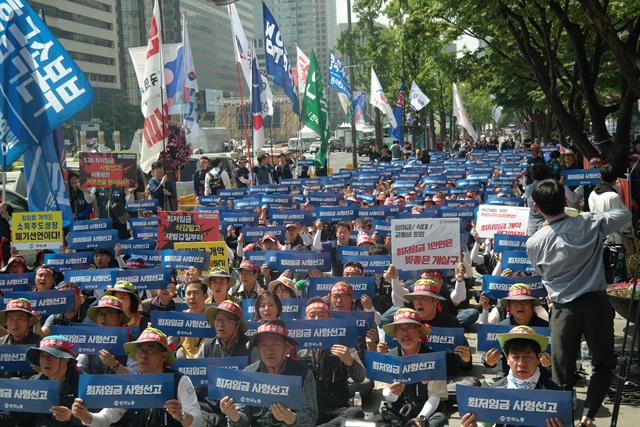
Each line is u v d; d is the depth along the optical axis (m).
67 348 6.09
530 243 5.86
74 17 123.50
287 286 8.47
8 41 12.13
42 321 8.98
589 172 13.77
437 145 55.16
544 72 17.31
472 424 4.83
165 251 10.45
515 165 28.83
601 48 16.33
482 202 19.25
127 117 117.50
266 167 24.73
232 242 14.99
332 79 36.06
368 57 49.88
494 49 26.20
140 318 8.25
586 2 11.59
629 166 16.75
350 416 6.34
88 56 127.88
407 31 24.64
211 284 8.42
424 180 22.91
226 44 170.62
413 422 5.55
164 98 20.08
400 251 8.93
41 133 12.27
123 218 15.57
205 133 72.44
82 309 9.66
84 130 106.81
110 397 5.39
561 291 5.66
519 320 7.14
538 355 5.28
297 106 25.39
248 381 5.39
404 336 6.30
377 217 14.98
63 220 12.85
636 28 14.20
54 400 5.50
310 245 13.00
